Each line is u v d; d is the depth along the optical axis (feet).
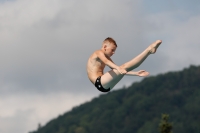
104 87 91.35
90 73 93.04
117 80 90.94
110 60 93.20
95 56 92.58
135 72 86.94
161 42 87.40
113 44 92.53
